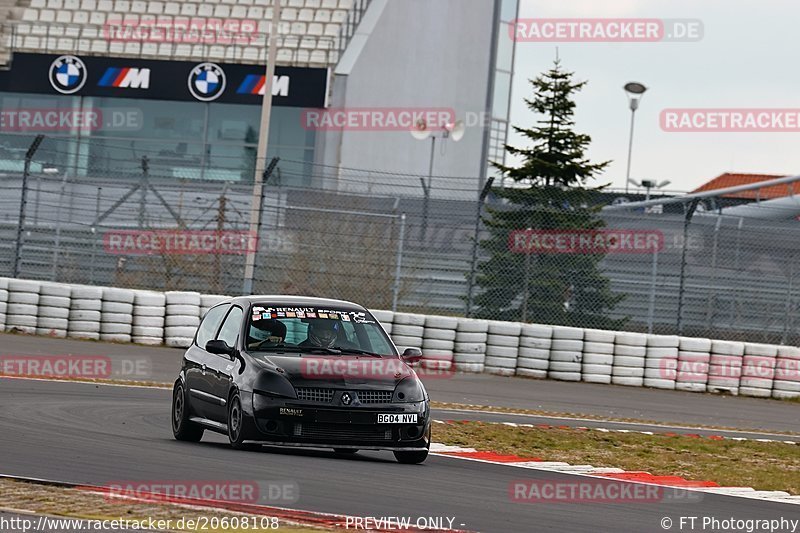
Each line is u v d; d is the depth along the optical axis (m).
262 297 41.91
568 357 80.81
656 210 105.19
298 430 36.22
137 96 130.12
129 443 37.69
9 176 115.75
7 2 140.25
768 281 95.81
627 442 50.91
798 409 76.56
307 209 84.12
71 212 107.25
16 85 131.88
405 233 92.38
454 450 43.47
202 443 40.53
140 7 140.00
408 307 90.56
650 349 81.12
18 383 55.66
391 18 144.62
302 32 139.62
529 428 53.09
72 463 31.91
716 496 36.66
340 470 34.50
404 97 146.62
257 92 128.62
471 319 81.44
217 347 38.91
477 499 31.19
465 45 157.38
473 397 67.12
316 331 40.00
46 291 79.50
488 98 170.12
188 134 131.50
